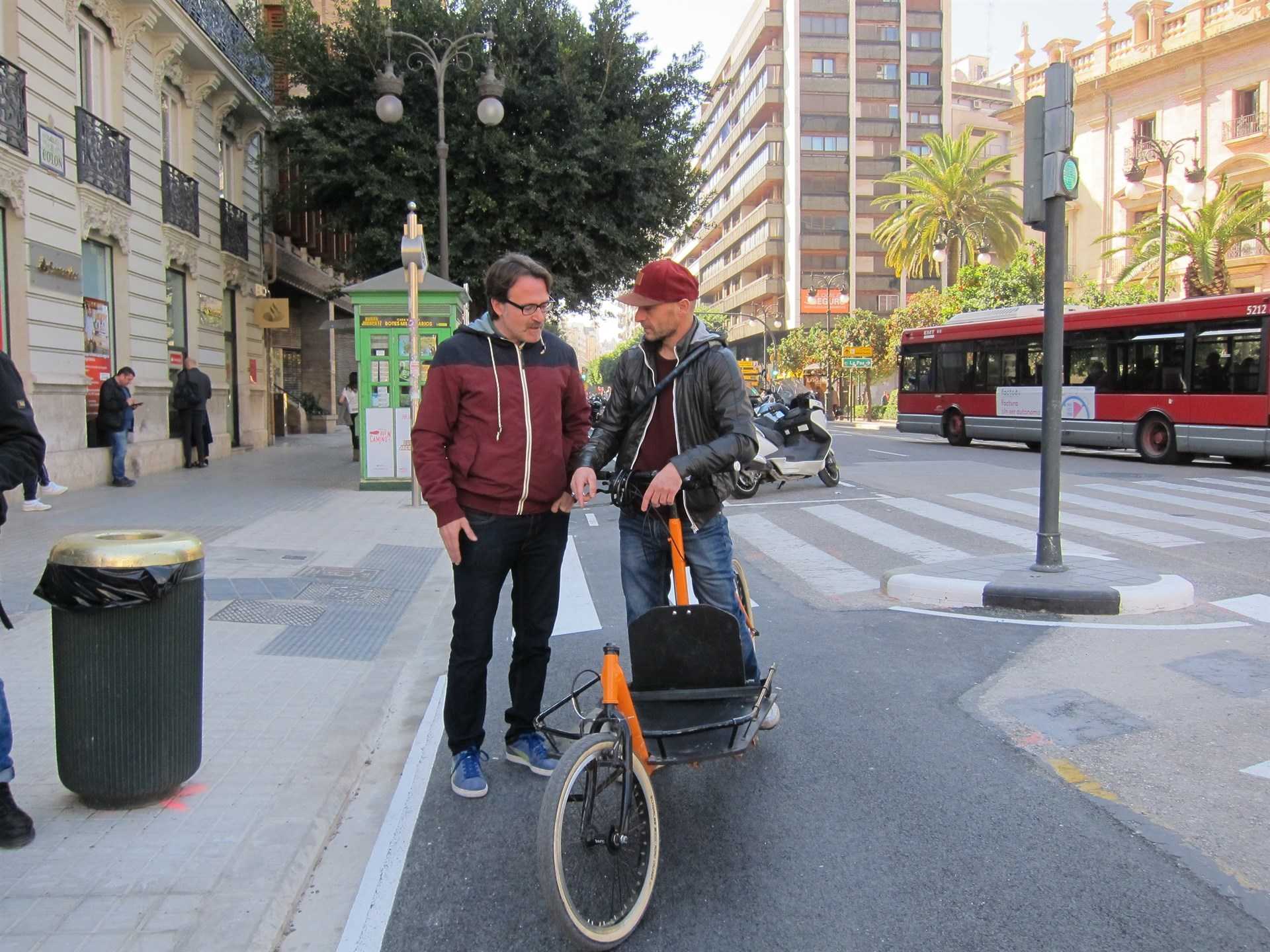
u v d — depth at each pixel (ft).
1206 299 58.34
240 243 74.18
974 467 56.65
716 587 12.94
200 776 12.89
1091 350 65.41
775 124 233.35
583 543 34.42
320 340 113.09
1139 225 110.63
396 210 67.05
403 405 47.09
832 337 159.84
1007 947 9.20
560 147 67.72
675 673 12.10
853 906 10.00
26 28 42.63
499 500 12.40
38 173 43.39
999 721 15.26
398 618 22.66
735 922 9.78
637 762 10.10
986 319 77.87
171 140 62.75
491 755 14.48
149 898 9.75
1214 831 11.43
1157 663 17.97
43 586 11.37
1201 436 58.03
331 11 94.07
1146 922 9.57
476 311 76.64
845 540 32.37
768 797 12.67
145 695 11.57
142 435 55.93
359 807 12.82
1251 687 16.49
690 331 12.61
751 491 43.37
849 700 16.42
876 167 226.79
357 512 39.78
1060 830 11.55
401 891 10.55
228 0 72.64
